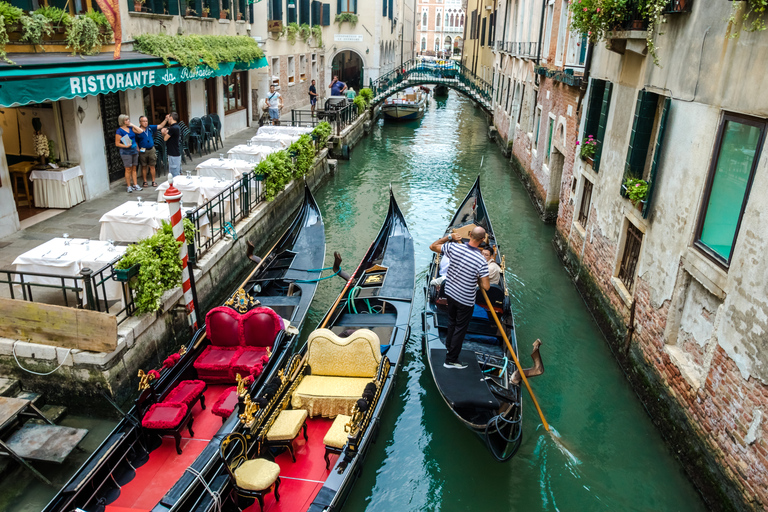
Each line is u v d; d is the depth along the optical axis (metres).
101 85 8.37
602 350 7.28
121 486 4.40
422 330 7.88
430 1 74.69
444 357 5.84
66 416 5.50
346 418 4.97
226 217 9.30
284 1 20.83
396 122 27.83
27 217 8.51
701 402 4.90
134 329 5.72
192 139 13.59
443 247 5.59
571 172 10.02
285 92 22.03
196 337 5.75
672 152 5.80
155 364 6.21
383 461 5.50
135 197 9.70
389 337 6.66
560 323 7.95
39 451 4.72
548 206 12.20
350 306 7.22
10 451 4.66
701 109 5.21
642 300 6.30
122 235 7.12
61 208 8.94
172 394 5.05
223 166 10.20
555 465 5.38
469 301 5.30
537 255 10.45
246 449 4.38
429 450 5.63
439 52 73.06
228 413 5.00
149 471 4.57
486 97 26.70
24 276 6.05
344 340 5.38
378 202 13.87
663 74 6.09
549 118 12.75
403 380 6.75
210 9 14.58
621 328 6.91
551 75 11.82
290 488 4.55
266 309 5.74
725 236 4.75
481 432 4.79
